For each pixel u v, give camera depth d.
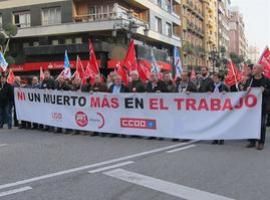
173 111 11.78
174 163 8.59
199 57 77.81
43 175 7.72
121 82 13.23
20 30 42.72
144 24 42.56
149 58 42.59
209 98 11.24
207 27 88.12
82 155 9.59
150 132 12.16
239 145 11.00
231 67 15.37
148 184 6.97
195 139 11.51
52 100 14.20
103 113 12.95
